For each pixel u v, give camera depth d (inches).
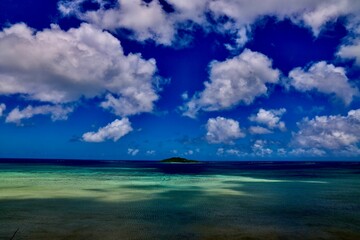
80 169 3503.9
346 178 2137.1
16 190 1252.5
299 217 761.0
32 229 633.6
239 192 1254.3
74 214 777.6
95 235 593.9
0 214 773.3
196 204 943.0
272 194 1194.0
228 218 743.7
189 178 2071.9
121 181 1764.3
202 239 575.2
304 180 1925.4
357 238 590.6
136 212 809.5
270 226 670.5
